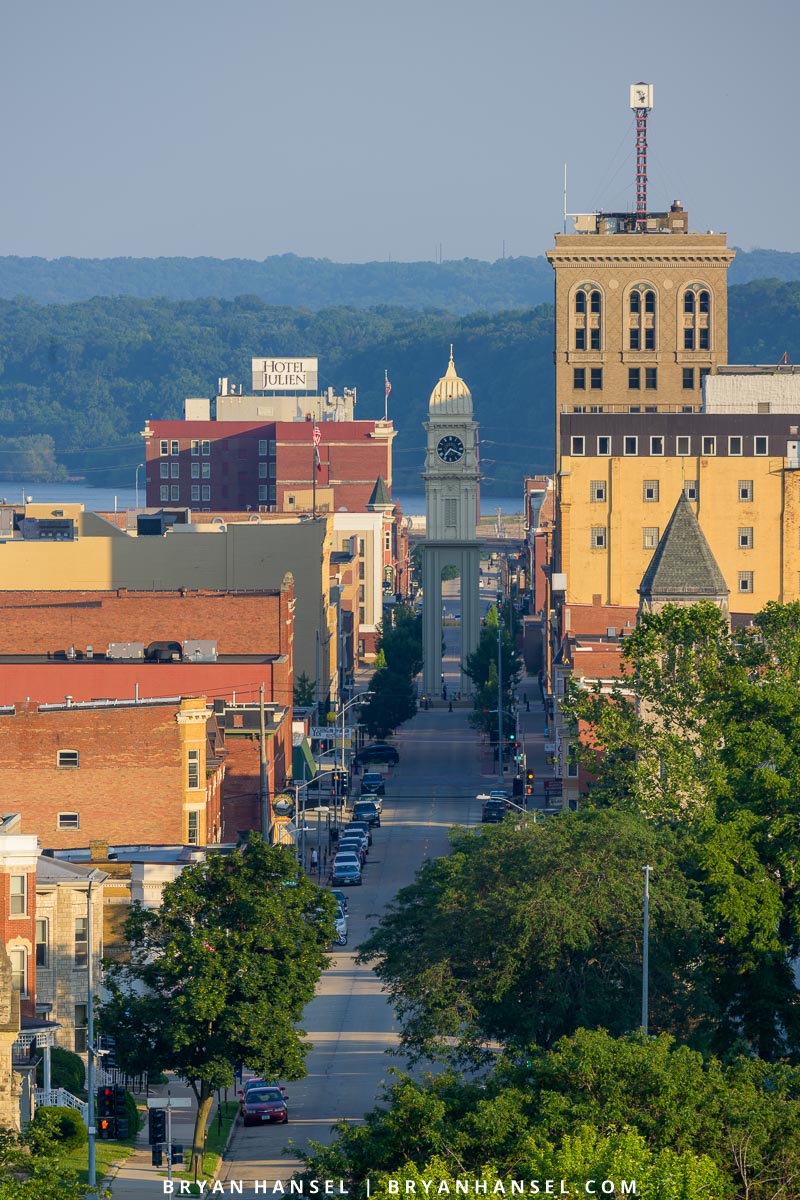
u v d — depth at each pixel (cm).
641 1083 16538
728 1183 15662
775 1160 15938
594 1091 16662
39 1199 15850
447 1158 15988
